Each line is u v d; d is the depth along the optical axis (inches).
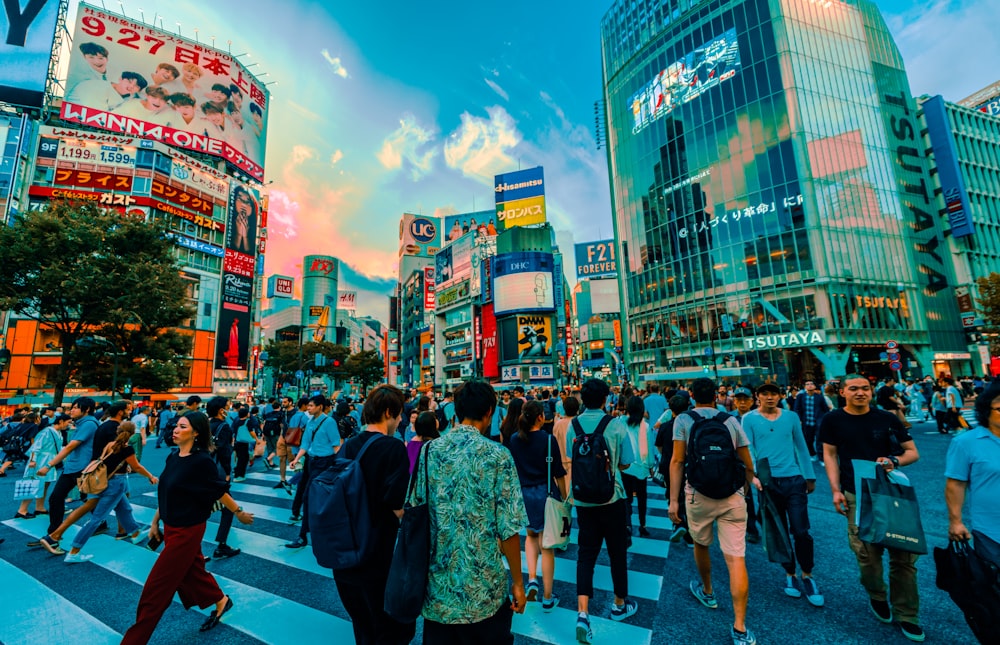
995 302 1059.3
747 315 1385.3
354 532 87.7
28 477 271.6
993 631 89.7
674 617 137.9
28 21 1517.0
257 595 160.6
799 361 1346.0
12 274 738.8
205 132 2016.5
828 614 135.8
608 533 135.8
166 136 1905.8
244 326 1931.6
